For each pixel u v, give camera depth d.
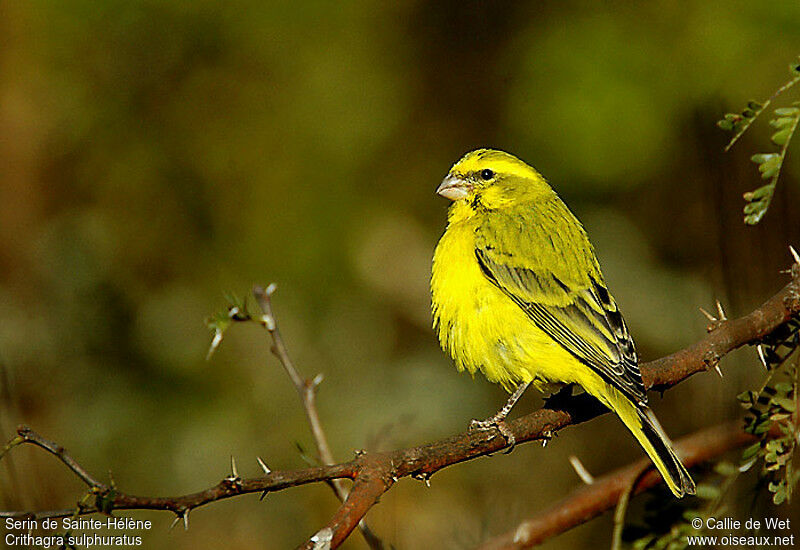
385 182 14.20
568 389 8.55
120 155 13.95
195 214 13.84
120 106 13.95
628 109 12.88
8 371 10.87
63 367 12.81
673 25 13.16
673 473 7.35
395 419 12.84
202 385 12.95
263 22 13.76
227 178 13.91
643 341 13.60
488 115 14.16
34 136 13.80
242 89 14.05
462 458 6.12
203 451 12.50
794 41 12.62
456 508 12.61
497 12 14.21
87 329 13.02
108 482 12.28
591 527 12.76
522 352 8.58
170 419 12.73
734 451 8.31
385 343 13.55
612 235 13.71
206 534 12.23
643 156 13.06
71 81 13.98
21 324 12.79
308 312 13.51
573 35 13.22
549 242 8.85
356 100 14.05
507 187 9.55
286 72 14.00
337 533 5.04
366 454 5.40
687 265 13.64
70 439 12.51
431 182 14.18
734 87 12.81
